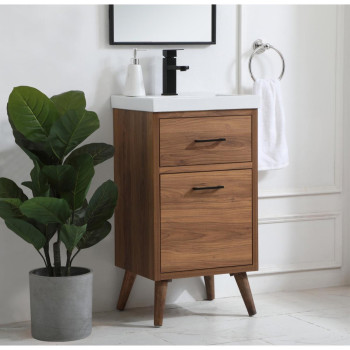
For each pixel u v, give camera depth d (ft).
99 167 10.46
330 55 11.62
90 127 9.02
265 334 9.50
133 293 10.82
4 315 10.12
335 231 11.90
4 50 9.80
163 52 10.42
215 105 9.61
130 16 10.37
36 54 9.97
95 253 10.55
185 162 9.54
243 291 10.24
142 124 9.57
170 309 10.69
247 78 11.18
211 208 9.76
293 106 11.48
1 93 9.82
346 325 9.89
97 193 9.39
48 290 9.10
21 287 10.17
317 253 11.85
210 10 10.80
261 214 11.45
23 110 8.89
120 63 10.43
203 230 9.75
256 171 9.97
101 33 10.28
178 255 9.64
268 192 11.44
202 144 9.61
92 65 10.28
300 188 11.66
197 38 10.78
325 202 11.84
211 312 10.53
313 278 11.85
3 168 9.94
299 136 11.57
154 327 9.82
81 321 9.27
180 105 9.40
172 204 9.53
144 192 9.64
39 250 10.09
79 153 9.53
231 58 11.08
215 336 9.43
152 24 10.51
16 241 10.08
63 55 10.11
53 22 10.02
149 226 9.57
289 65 11.39
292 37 11.36
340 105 11.75
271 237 11.55
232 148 9.80
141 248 9.84
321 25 11.51
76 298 9.18
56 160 9.32
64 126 8.90
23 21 9.86
